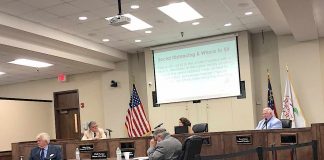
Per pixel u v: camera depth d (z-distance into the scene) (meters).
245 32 9.42
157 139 4.93
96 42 9.27
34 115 11.16
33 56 8.41
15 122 10.24
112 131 10.83
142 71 11.02
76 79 11.90
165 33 8.97
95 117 11.52
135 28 8.29
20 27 6.90
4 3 6.11
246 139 5.95
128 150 6.73
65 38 8.14
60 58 8.86
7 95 13.09
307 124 8.88
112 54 10.06
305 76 8.99
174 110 10.14
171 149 4.68
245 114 9.35
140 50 10.73
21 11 6.58
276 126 6.46
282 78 9.17
